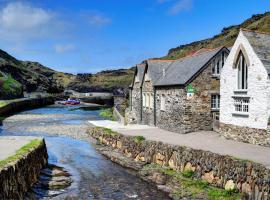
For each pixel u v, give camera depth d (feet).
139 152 79.51
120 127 117.39
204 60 99.96
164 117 108.47
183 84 95.35
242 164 50.34
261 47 74.38
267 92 69.62
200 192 54.19
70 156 86.17
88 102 350.02
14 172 46.91
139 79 136.26
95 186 61.00
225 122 83.97
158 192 58.18
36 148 65.21
